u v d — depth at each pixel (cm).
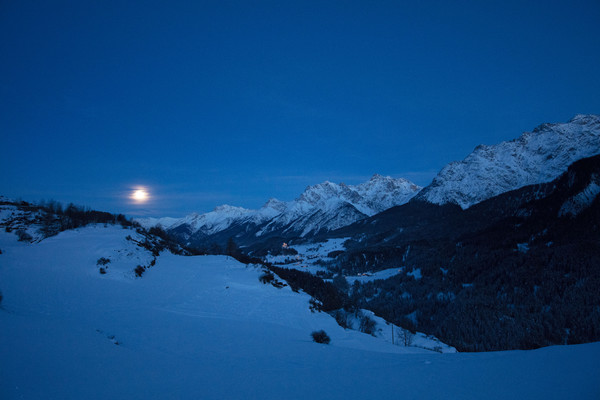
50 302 3356
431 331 13012
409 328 9681
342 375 1531
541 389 1163
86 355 1670
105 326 2747
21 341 1652
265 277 6612
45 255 5191
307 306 5584
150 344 2380
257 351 2498
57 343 1769
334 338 4219
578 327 10538
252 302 5112
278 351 2541
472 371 1513
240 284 5912
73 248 5662
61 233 6600
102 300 3847
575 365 1429
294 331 3959
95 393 1175
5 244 5528
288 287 6569
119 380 1357
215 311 4362
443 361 1884
